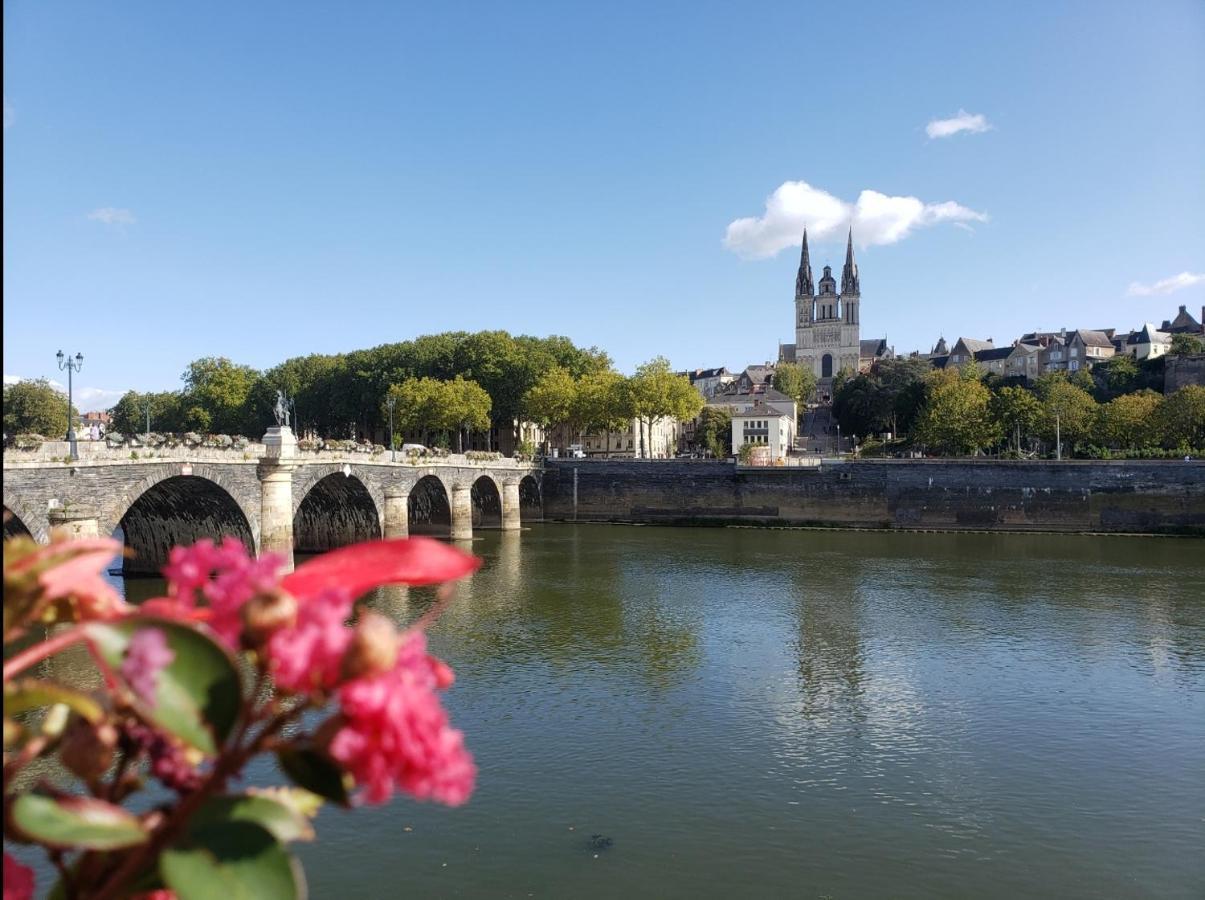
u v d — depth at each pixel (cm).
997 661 3875
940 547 7981
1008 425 12462
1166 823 2283
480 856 2067
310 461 6078
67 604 300
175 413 15638
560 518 10888
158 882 266
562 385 12381
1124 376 15650
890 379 17375
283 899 246
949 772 2612
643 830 2211
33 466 3841
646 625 4550
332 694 247
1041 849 2141
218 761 261
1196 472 8888
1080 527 9244
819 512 9994
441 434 13375
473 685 3475
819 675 3647
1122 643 4197
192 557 282
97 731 278
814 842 2159
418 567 297
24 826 244
